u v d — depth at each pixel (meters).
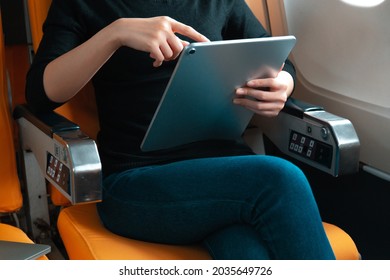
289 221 1.19
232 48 1.26
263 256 1.21
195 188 1.30
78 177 1.26
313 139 1.55
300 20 1.92
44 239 1.73
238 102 1.43
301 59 1.95
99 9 1.56
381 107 1.70
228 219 1.29
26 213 1.79
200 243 1.41
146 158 1.49
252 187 1.24
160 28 1.30
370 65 1.71
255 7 1.95
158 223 1.35
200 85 1.31
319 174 1.96
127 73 1.56
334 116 1.53
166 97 1.29
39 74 1.45
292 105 1.61
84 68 1.39
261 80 1.42
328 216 1.95
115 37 1.34
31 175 1.69
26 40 1.85
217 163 1.31
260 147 1.96
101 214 1.46
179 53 1.33
